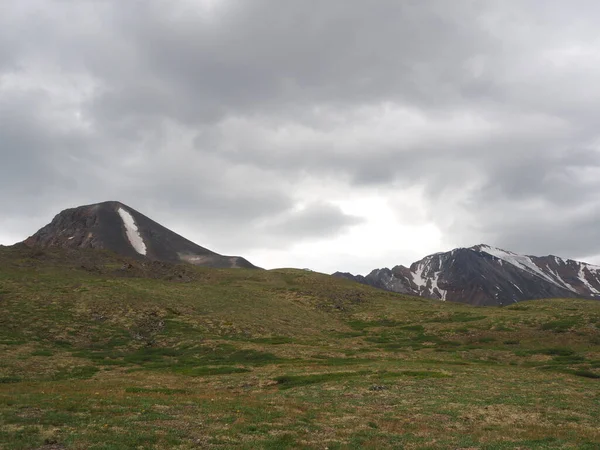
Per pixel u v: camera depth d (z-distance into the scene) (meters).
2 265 122.25
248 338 90.38
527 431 30.45
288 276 183.25
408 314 127.31
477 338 96.06
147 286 120.62
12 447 20.17
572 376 58.06
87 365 61.84
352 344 91.62
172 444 22.75
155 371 60.09
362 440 26.70
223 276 172.75
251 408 33.75
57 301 95.00
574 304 134.12
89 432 23.34
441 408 37.41
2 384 45.12
